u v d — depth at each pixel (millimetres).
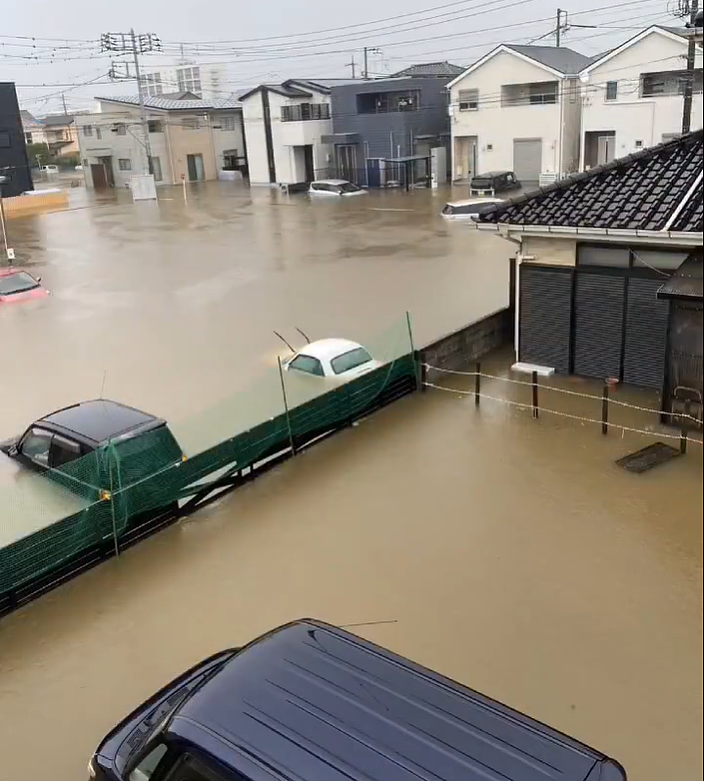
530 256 12742
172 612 7406
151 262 27375
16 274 22953
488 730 4328
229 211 41250
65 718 6168
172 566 8164
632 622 6973
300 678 4703
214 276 24531
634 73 39219
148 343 17500
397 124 46844
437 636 6875
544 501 9109
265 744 4195
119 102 56594
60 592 7793
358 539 8508
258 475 10055
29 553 7512
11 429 12938
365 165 49500
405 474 9938
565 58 44875
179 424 11422
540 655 6598
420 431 11188
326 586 7691
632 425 10945
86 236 34219
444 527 8672
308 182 52625
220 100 64250
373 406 11891
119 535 8398
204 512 9227
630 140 40312
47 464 9422
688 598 7254
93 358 16531
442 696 4582
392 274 23688
